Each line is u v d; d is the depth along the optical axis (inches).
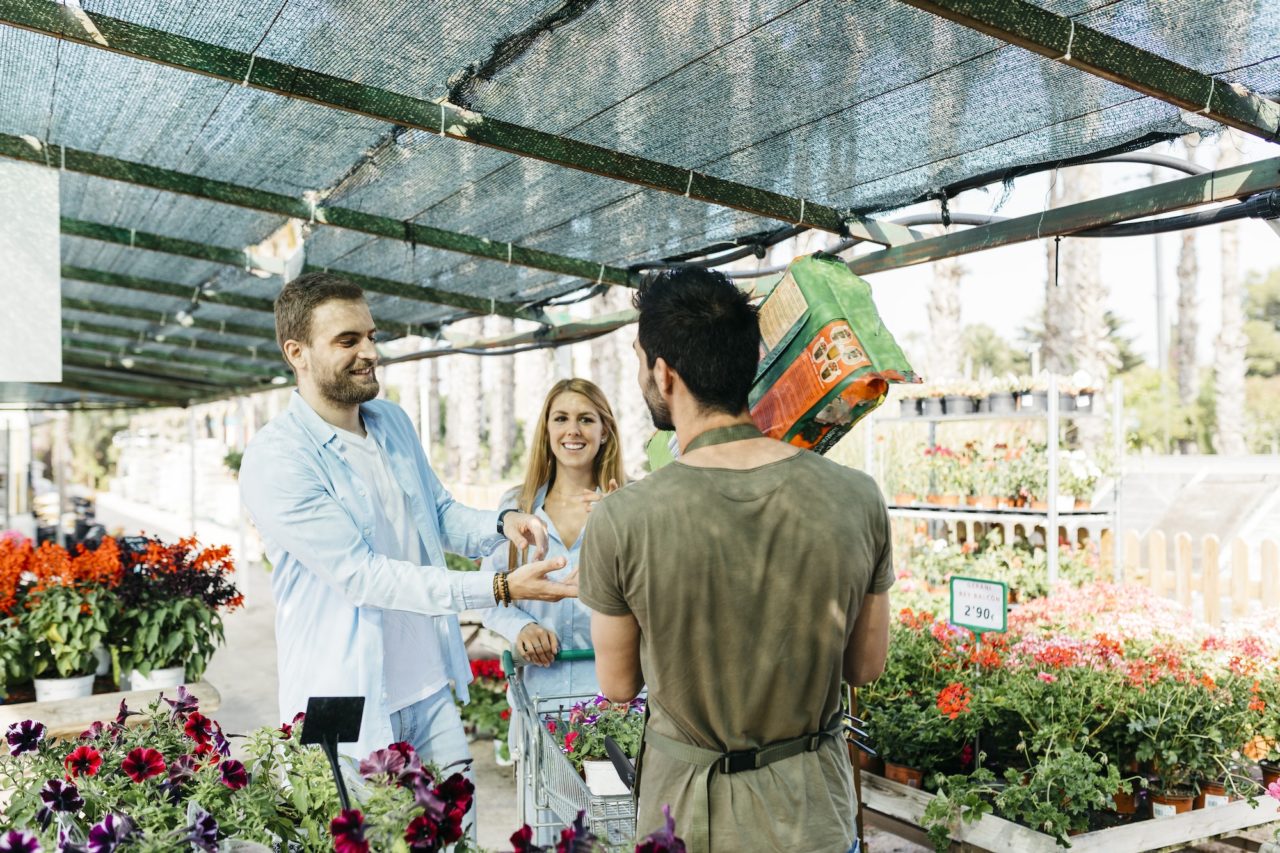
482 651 273.3
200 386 485.4
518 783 113.5
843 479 68.1
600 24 96.9
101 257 225.5
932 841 140.7
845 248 153.8
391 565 96.0
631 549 65.0
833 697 68.5
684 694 65.6
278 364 390.0
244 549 441.4
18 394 478.9
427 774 71.5
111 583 196.1
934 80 105.5
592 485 144.6
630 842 74.9
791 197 143.1
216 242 198.5
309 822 78.2
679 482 66.0
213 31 103.1
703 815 65.2
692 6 92.8
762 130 120.0
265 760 85.8
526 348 247.0
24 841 62.5
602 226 166.6
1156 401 1101.7
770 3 91.4
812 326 81.6
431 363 994.1
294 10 98.0
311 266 205.0
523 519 112.7
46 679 185.5
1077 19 91.4
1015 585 316.5
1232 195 109.4
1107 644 171.6
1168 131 115.5
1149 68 92.4
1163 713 145.7
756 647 65.2
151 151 142.8
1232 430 842.8
